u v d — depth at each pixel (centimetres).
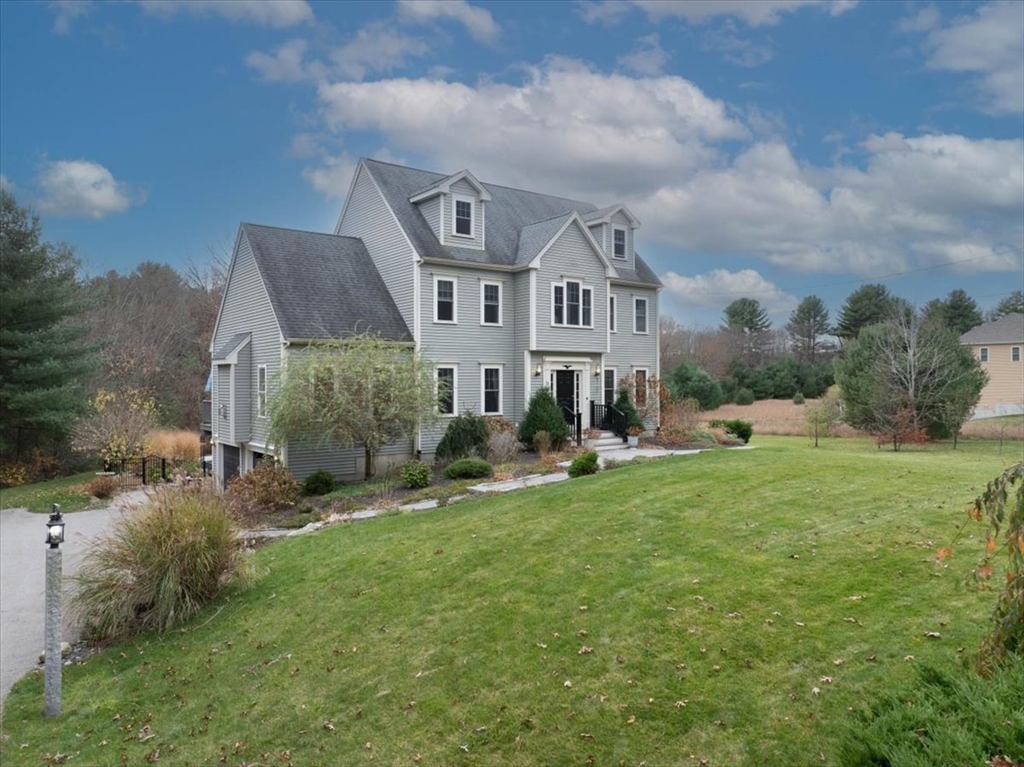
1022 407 4119
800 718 425
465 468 1641
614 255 2631
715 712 450
